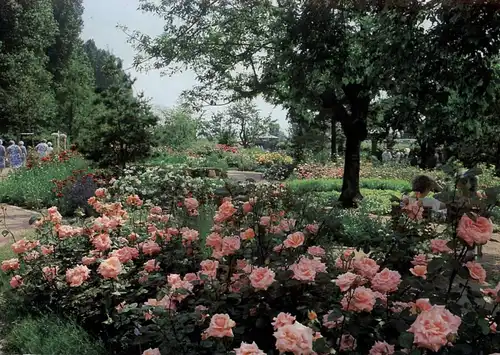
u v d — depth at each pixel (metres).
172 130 30.61
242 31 14.24
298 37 8.63
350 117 12.30
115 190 10.62
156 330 2.76
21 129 38.53
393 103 7.75
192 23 14.27
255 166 31.11
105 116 14.28
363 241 3.66
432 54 6.10
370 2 6.83
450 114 7.00
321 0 8.06
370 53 7.39
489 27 5.52
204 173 14.70
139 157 15.15
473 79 6.14
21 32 41.47
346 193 12.64
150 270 3.81
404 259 3.44
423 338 1.87
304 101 10.91
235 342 2.81
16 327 3.98
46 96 40.91
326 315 2.50
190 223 5.33
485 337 2.36
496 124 7.84
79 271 3.82
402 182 18.66
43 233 4.80
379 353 2.36
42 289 4.33
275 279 2.83
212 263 3.11
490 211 2.65
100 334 3.82
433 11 5.93
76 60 49.56
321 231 3.78
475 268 2.55
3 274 5.18
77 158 17.16
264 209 4.08
